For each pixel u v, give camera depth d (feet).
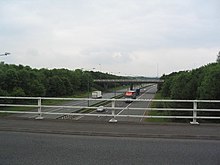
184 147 32.53
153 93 472.03
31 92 258.57
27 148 31.12
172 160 26.78
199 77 169.07
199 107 120.98
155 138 38.14
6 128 43.14
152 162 26.07
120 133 39.55
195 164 25.55
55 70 366.22
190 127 44.60
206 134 38.96
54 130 41.47
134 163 25.67
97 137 38.45
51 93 314.14
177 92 176.76
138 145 33.37
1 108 137.59
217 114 119.44
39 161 25.90
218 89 135.44
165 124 47.01
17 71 257.34
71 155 28.25
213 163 25.90
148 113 186.80
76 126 44.93
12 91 238.27
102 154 28.78
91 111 186.91
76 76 385.91
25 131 42.39
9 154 28.37
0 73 242.99
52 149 30.76
